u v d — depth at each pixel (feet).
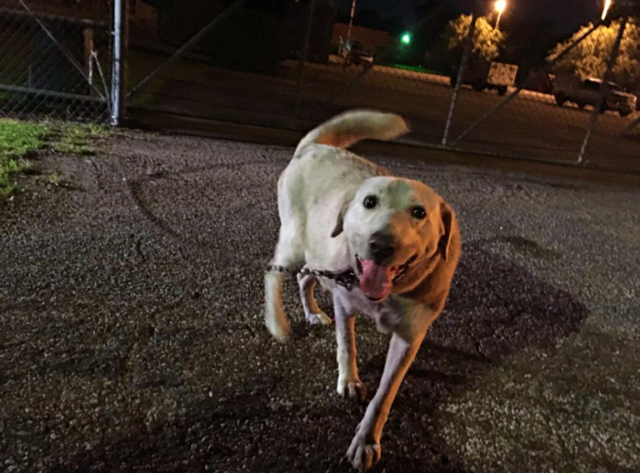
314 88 51.62
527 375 12.22
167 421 9.31
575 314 15.28
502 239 19.97
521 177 30.25
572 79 75.51
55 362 10.19
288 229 10.71
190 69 48.47
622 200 28.76
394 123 11.73
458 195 24.61
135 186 19.08
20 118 25.23
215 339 11.62
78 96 26.14
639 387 12.39
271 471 8.72
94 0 30.37
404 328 9.00
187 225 16.72
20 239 14.28
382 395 9.31
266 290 11.50
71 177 18.93
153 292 12.93
